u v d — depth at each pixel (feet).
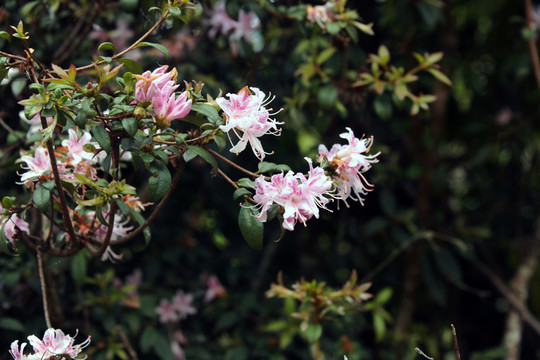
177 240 5.02
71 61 4.29
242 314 4.81
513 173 6.03
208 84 4.57
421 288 5.71
